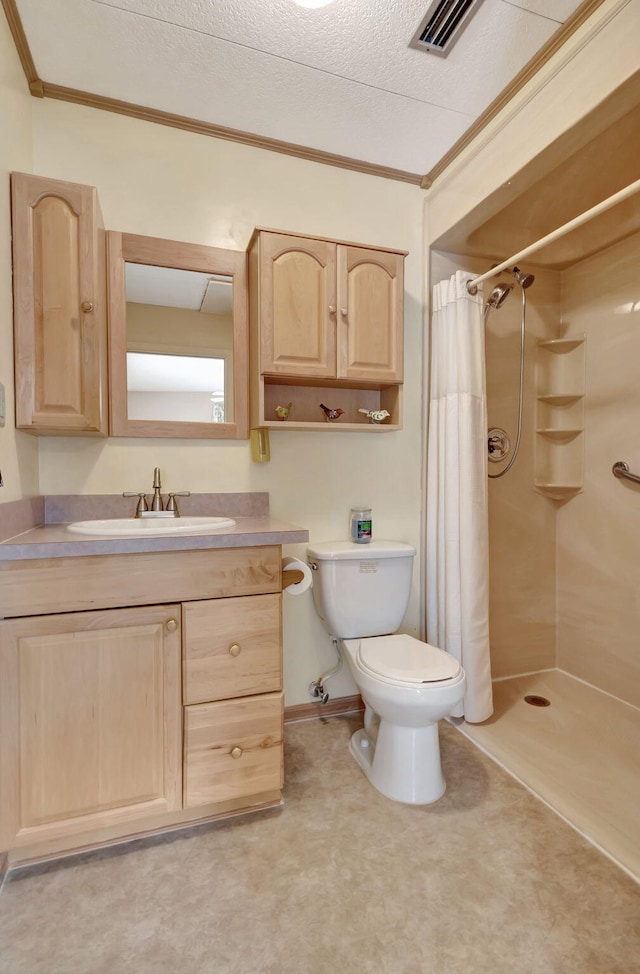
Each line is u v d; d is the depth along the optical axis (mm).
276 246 1734
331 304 1796
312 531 2059
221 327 1846
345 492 2109
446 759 1755
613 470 2262
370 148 1985
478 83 1652
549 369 2496
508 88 1667
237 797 1408
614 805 1504
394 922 1113
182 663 1337
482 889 1199
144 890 1202
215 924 1111
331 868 1267
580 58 1412
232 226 1896
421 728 1546
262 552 1411
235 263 1856
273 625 1432
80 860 1294
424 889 1200
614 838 1362
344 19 1407
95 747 1268
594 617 2369
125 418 1723
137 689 1298
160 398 1773
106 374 1689
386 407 2066
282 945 1062
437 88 1672
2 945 1063
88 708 1257
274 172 1955
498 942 1064
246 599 1398
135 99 1718
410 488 2227
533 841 1356
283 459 2000
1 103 1332
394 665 1550
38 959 1034
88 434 1641
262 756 1429
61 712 1236
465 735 1917
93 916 1133
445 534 2053
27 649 1204
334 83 1650
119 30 1438
